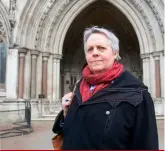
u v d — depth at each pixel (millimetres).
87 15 30844
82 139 2309
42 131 13273
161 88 20984
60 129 2848
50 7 21938
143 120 2266
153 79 21562
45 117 20250
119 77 2484
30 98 21047
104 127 2254
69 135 2416
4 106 19500
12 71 20938
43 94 21578
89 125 2312
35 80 21516
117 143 2211
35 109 20484
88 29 2717
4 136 11477
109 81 2473
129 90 2365
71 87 34500
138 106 2281
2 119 16094
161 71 21000
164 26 19484
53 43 22766
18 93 20656
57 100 22547
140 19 22047
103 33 2592
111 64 2555
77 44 35000
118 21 31844
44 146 9164
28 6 21234
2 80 21750
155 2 20922
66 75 35000
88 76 2535
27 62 21266
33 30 21594
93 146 2244
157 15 20922
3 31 21641
